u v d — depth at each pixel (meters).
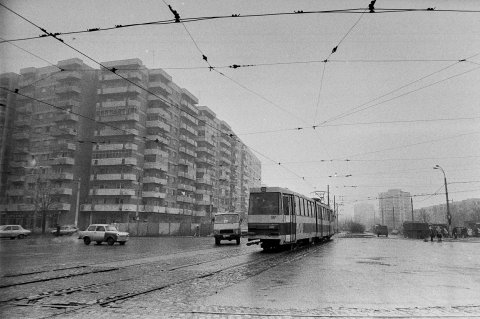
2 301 7.35
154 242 33.25
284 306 7.01
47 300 7.48
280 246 22.77
